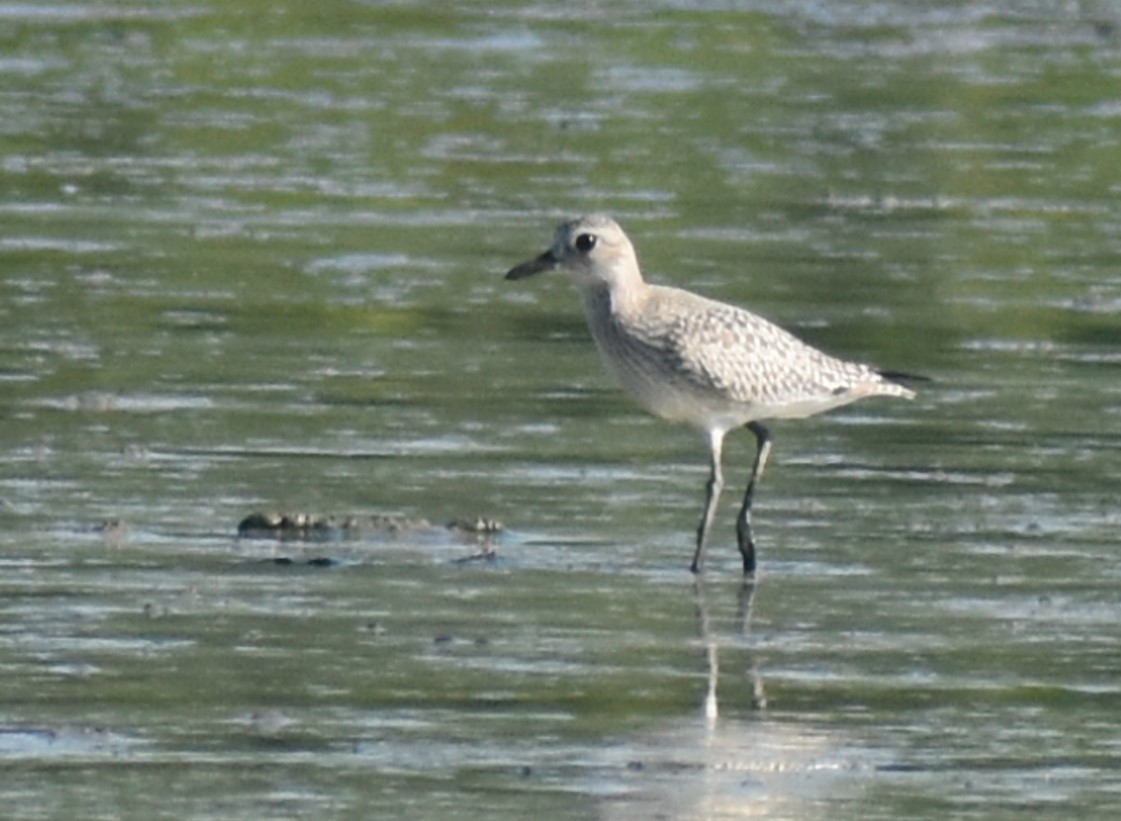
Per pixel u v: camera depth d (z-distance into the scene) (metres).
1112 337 19.83
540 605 13.38
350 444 16.38
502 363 18.62
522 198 24.69
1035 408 17.62
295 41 33.03
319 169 25.80
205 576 13.66
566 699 11.95
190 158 26.17
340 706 11.77
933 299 20.94
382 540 14.45
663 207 24.39
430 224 23.50
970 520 15.07
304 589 13.50
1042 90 30.84
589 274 14.86
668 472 15.98
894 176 26.09
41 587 13.38
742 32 34.09
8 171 25.09
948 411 17.50
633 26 34.28
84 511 14.76
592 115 28.69
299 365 18.39
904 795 10.84
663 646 12.76
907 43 33.66
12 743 11.23
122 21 33.84
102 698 11.80
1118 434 17.02
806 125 28.45
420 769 11.02
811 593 13.74
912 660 12.65
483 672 12.30
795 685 12.24
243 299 20.41
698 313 14.73
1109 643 12.95
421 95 29.70
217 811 10.49
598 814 10.52
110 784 10.79
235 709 11.71
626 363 14.80
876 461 16.31
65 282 20.77
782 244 22.89
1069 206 24.98
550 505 15.22
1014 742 11.53
